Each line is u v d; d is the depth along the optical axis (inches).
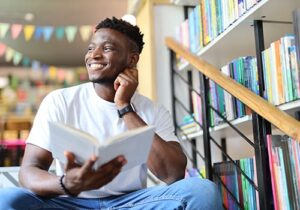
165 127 53.0
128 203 46.0
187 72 95.3
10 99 205.3
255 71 60.7
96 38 51.4
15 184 68.3
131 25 53.3
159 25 100.0
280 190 49.3
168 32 100.1
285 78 52.5
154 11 100.5
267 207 51.8
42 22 156.6
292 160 48.3
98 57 49.8
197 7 81.6
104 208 46.4
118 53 50.4
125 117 46.5
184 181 43.3
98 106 50.1
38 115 48.7
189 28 86.5
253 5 58.0
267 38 68.4
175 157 46.3
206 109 70.6
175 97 95.0
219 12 70.4
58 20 155.1
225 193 65.5
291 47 51.5
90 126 49.0
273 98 55.5
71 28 137.4
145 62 102.7
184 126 88.6
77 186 35.6
